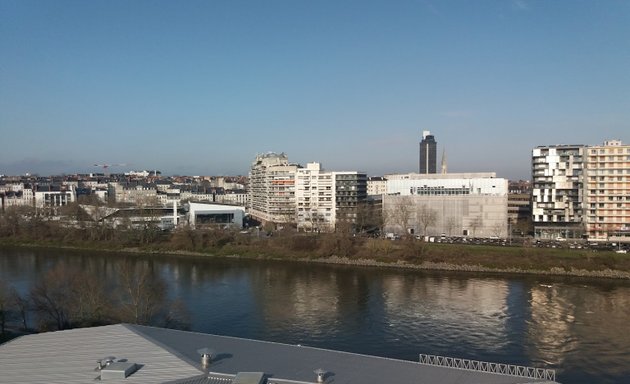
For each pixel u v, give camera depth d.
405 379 63.09
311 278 198.00
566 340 122.38
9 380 62.25
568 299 163.00
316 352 73.38
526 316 142.75
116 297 140.25
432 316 142.75
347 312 146.50
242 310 148.62
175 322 122.94
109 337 77.38
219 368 65.06
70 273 130.62
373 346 117.88
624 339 122.94
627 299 163.12
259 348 74.38
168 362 66.56
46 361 68.25
